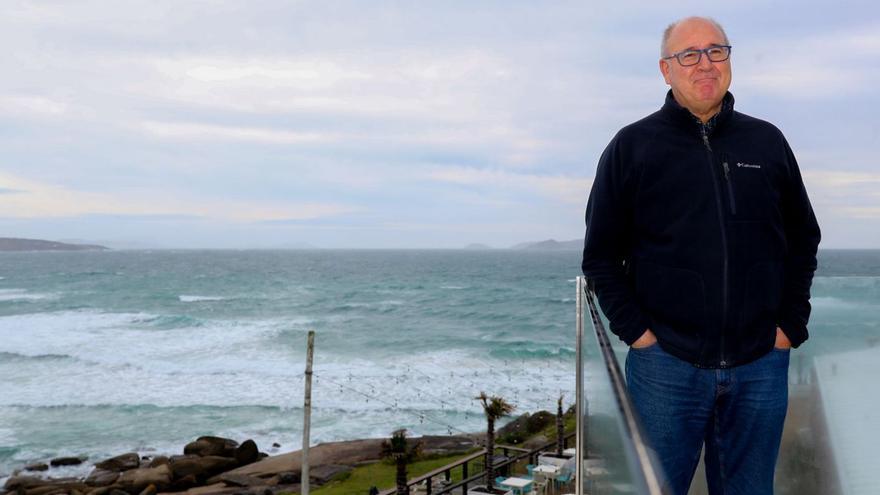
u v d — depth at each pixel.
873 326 2.06
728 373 2.11
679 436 2.16
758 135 2.19
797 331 2.21
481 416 30.36
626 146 2.26
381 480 22.23
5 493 22.61
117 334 51.31
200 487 23.53
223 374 37.38
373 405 31.92
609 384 1.20
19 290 95.56
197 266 172.50
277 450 26.94
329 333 52.84
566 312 69.12
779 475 2.66
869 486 2.05
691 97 2.15
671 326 2.17
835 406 2.27
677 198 2.15
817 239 2.28
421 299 82.25
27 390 34.06
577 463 2.19
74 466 25.27
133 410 31.12
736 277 2.09
